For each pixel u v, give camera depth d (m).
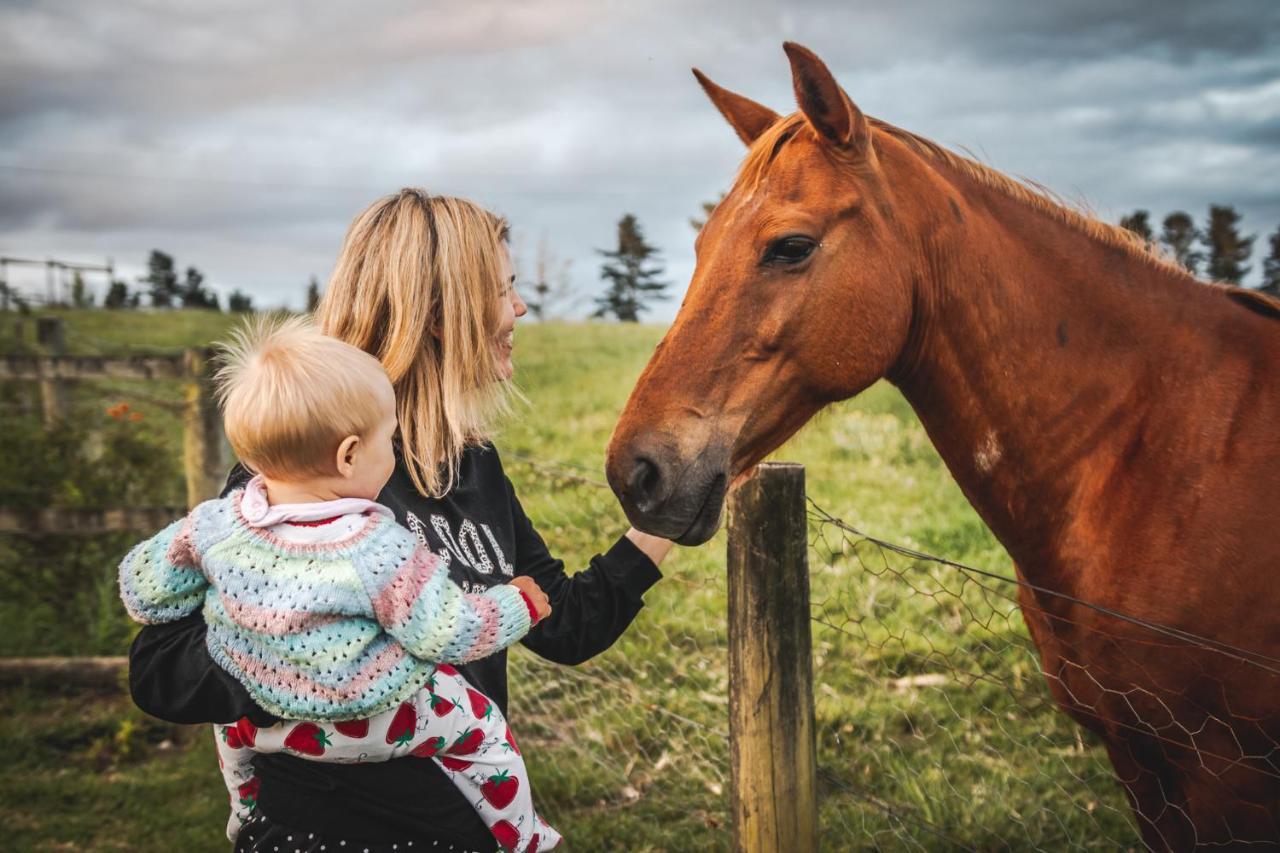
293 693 1.21
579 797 3.38
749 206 1.93
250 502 1.30
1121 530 1.89
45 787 3.63
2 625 4.62
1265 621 1.73
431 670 1.27
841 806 3.15
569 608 1.71
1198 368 1.92
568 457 7.48
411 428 1.56
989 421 2.06
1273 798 1.79
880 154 1.99
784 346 1.90
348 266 1.58
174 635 1.33
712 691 3.84
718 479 1.84
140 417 5.28
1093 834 2.91
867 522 5.60
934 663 3.85
